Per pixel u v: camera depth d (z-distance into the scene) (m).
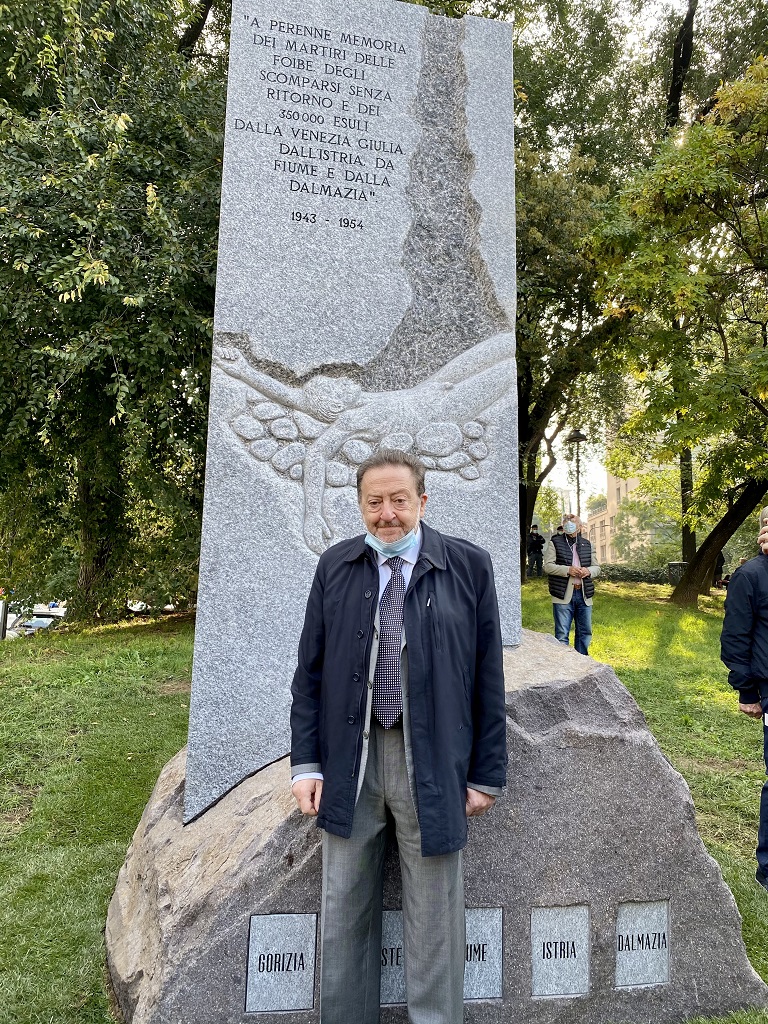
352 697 2.00
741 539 23.98
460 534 3.69
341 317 3.68
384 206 3.80
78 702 6.13
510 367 3.86
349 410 3.63
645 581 22.20
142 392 8.81
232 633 3.35
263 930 2.32
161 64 8.95
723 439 13.57
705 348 12.05
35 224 7.41
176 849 2.83
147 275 7.74
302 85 3.76
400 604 2.04
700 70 14.17
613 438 19.70
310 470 3.54
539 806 2.55
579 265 11.91
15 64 7.86
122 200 7.90
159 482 9.19
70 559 11.72
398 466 2.08
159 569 10.47
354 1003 2.03
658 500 22.41
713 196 10.09
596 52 14.00
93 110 8.07
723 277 10.66
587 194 12.33
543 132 14.19
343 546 2.20
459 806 1.95
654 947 2.57
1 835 3.96
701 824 4.29
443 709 1.96
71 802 4.36
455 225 3.90
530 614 11.25
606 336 12.88
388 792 2.02
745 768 5.20
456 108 3.98
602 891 2.54
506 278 3.91
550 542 7.49
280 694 3.33
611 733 2.67
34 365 7.90
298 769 2.08
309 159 3.72
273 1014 2.29
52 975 2.71
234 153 3.63
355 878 2.04
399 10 3.95
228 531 3.43
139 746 5.26
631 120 14.70
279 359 3.58
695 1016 2.54
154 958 2.38
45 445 9.30
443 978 1.96
